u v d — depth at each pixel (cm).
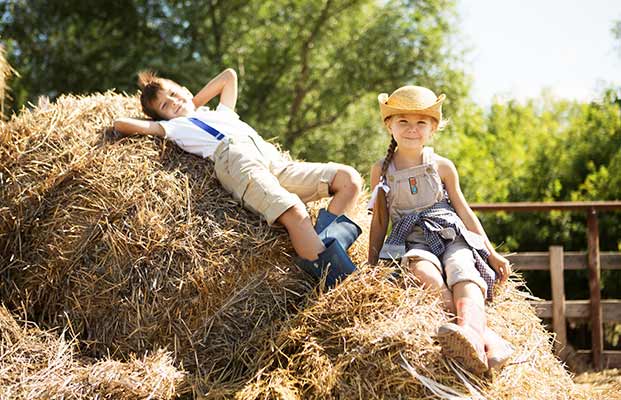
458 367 321
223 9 1625
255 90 1647
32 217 391
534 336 375
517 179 1338
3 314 368
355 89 1603
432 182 393
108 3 1531
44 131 409
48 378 336
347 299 346
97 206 382
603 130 1296
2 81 520
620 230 1105
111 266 373
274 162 413
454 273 358
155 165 395
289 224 375
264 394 322
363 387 316
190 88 1378
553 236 1127
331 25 1648
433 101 392
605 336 1024
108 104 440
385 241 390
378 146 1573
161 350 352
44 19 1505
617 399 446
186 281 366
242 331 361
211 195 390
